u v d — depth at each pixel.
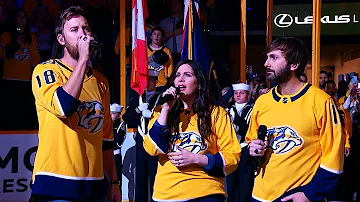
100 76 3.43
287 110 3.46
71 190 3.11
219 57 8.63
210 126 3.34
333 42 10.49
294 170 3.38
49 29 7.66
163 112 3.32
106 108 3.50
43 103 3.06
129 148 6.93
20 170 6.48
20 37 7.25
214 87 6.37
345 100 8.78
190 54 6.54
